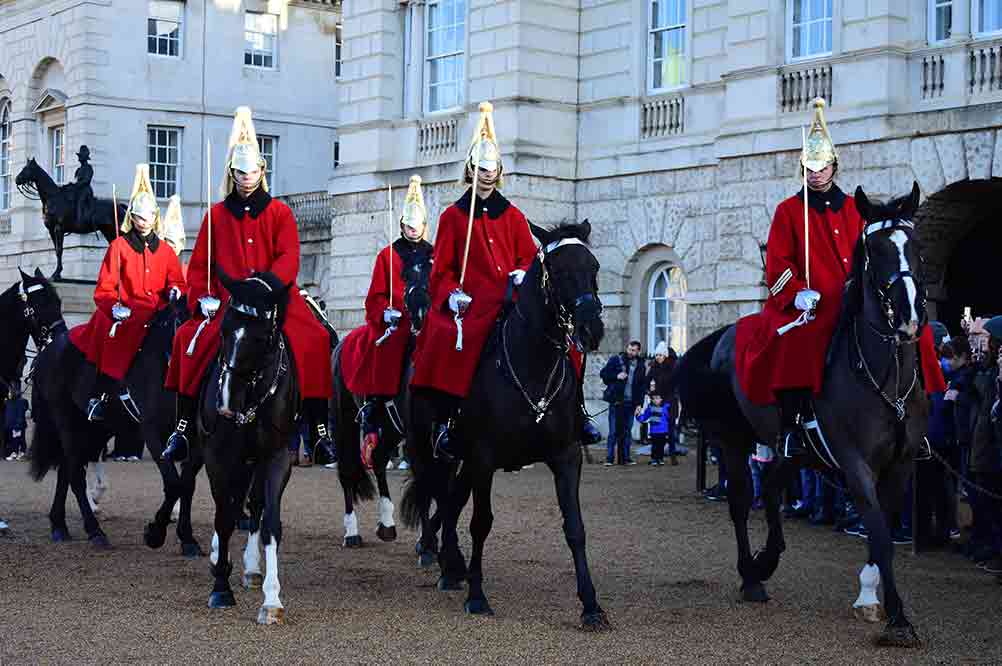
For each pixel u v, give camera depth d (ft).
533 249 36.83
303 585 38.06
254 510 37.11
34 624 32.55
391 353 41.57
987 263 77.10
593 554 43.86
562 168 93.30
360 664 28.68
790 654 29.66
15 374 51.75
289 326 35.12
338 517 53.36
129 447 48.70
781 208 34.83
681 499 59.62
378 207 102.42
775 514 36.04
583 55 94.22
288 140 148.05
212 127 143.84
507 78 92.27
